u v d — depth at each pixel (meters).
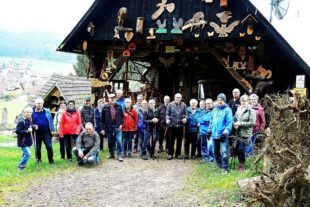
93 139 11.90
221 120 10.36
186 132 13.01
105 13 16.58
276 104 7.35
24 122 11.08
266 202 6.11
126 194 8.95
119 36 16.16
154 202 8.31
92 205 8.17
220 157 10.80
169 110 12.85
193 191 9.01
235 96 11.86
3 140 20.89
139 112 13.28
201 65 19.11
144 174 10.88
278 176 6.57
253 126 10.24
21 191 9.06
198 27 15.26
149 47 16.80
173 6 15.62
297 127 7.01
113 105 12.88
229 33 14.84
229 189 8.55
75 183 9.84
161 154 13.85
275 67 15.61
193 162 12.49
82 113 13.45
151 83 20.39
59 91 20.64
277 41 13.91
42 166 11.58
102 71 16.98
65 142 12.43
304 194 6.52
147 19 15.99
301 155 6.66
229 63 15.91
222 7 14.91
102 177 10.48
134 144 14.66
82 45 16.86
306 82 14.68
